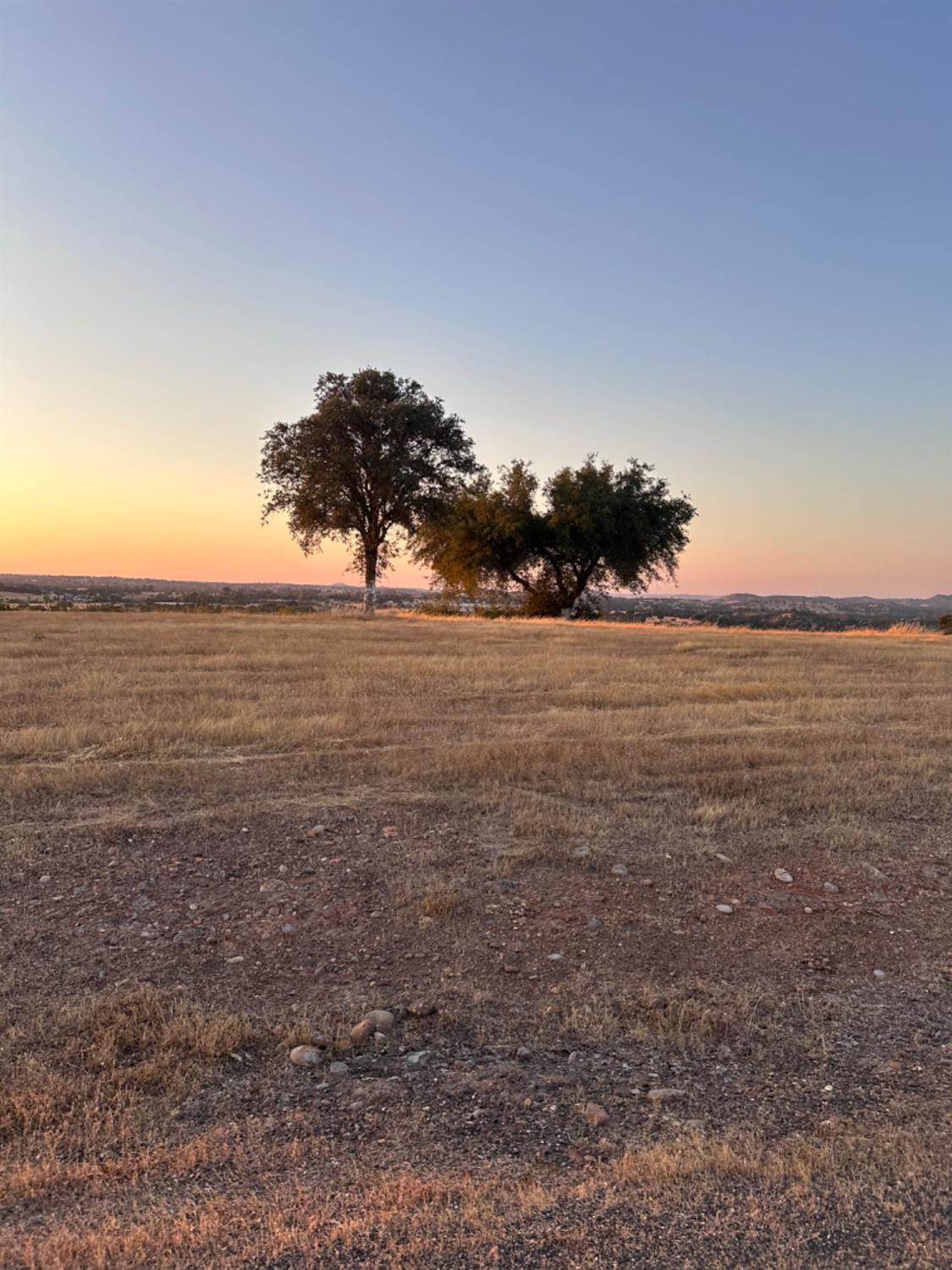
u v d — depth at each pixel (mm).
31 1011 4055
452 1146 3102
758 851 6594
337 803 7496
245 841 6512
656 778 8570
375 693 13852
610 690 14602
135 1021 3977
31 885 5586
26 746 9102
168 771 8359
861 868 6285
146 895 5484
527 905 5457
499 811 7348
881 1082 3602
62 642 20828
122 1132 3172
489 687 14719
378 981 4477
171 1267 2406
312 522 39281
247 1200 2744
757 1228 2580
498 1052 3854
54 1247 2492
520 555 46375
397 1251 2465
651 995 4359
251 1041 3887
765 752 9766
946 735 11227
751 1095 3492
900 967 4777
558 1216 2633
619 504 45062
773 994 4418
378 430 39438
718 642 25609
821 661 20656
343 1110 3361
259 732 10062
